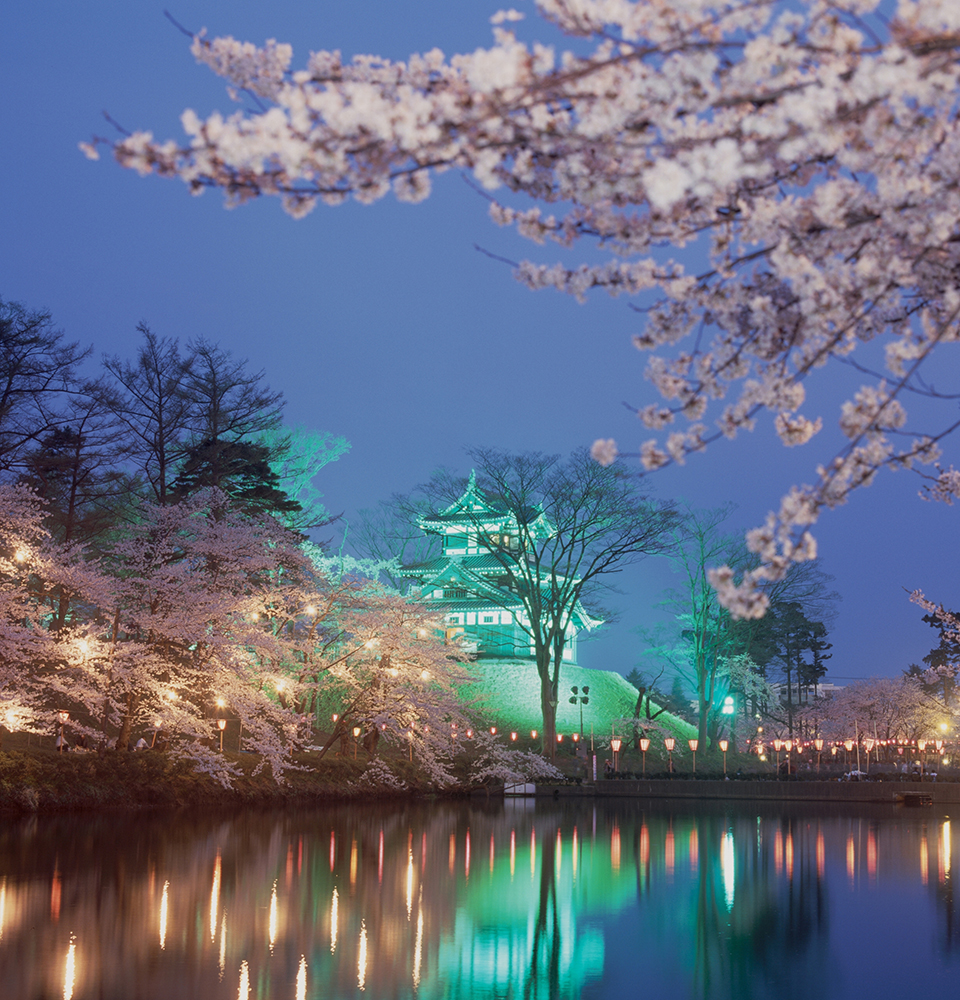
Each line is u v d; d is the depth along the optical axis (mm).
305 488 63469
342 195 4496
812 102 3719
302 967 11211
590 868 20703
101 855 20109
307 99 4223
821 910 15930
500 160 4598
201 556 38125
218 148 4148
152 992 9945
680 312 5238
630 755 61812
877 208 4414
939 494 6828
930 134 4012
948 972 11602
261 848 22438
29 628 28141
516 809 40500
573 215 5121
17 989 9961
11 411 44688
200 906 14812
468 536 61469
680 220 5027
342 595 43469
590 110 4141
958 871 20859
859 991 10680
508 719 66562
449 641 50656
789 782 49906
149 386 46156
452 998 10109
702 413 5270
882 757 78188
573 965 11758
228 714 44469
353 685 43281
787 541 4660
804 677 92875
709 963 11992
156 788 31125
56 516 45469
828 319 4816
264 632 36500
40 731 28000
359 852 22453
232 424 49438
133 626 34000
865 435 5293
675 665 75062
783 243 4527
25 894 15445
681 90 3936
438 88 4457
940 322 5410
